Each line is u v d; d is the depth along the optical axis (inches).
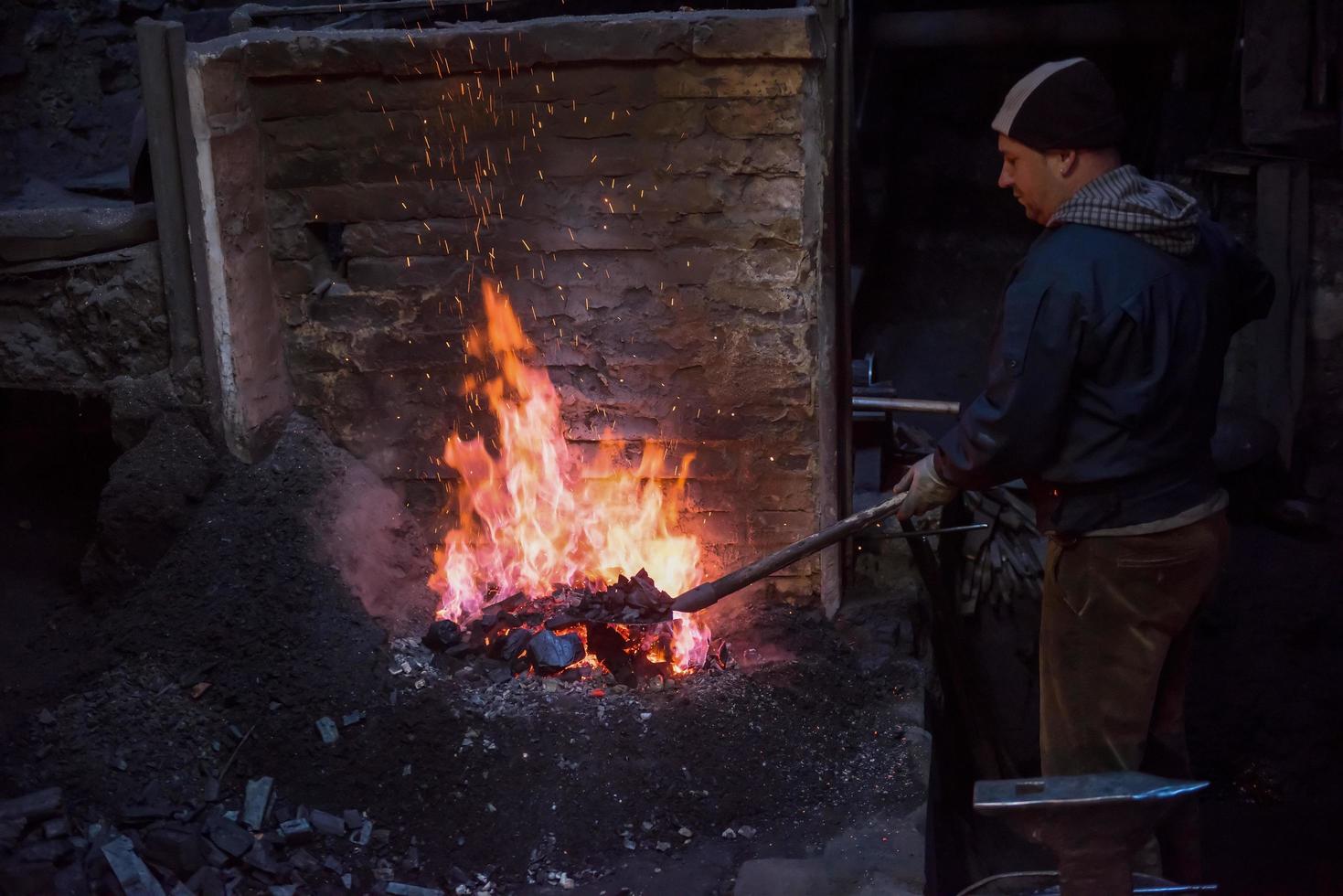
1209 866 184.7
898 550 172.2
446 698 136.9
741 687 140.4
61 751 125.6
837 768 131.6
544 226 150.6
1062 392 107.0
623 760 129.7
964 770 179.0
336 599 145.6
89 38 212.2
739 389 152.6
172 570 148.6
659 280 150.3
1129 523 111.2
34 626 152.2
